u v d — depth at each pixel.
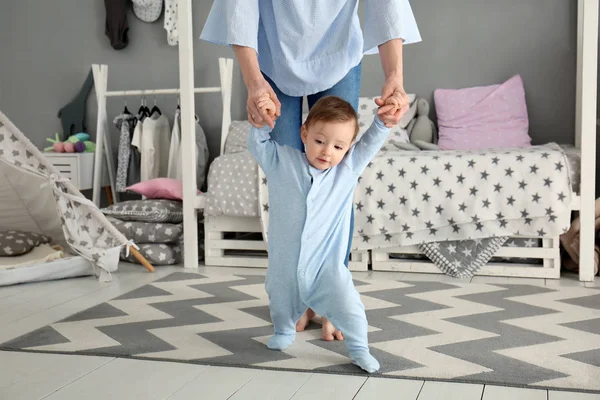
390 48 1.81
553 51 3.89
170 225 3.48
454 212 3.01
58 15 4.62
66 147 4.19
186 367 1.85
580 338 2.05
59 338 2.12
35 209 3.37
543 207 2.93
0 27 4.73
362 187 3.11
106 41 4.55
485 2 3.96
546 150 3.02
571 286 2.81
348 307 1.82
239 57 1.78
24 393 1.68
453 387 1.68
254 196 3.22
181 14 3.25
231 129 4.01
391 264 3.17
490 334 2.11
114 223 3.54
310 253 1.86
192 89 3.29
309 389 1.68
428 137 3.89
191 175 3.31
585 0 2.84
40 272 2.98
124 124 4.20
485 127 3.84
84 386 1.72
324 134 1.79
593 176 2.90
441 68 4.04
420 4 4.05
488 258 3.04
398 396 1.62
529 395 1.62
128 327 2.24
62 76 4.65
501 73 3.97
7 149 3.00
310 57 1.92
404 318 2.31
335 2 1.86
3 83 4.76
